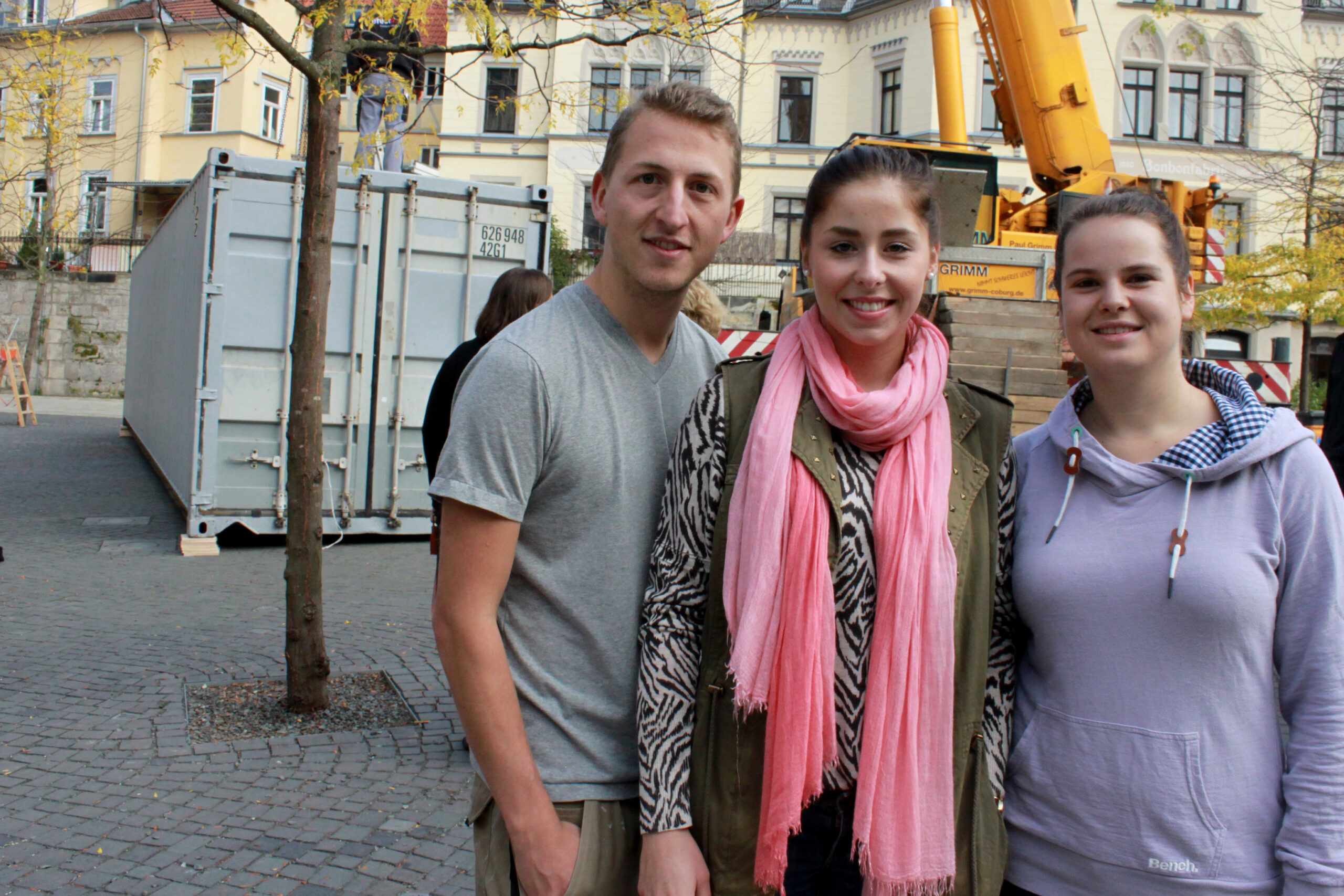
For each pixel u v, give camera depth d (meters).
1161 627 1.62
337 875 3.06
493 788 1.63
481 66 28.31
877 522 1.65
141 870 3.06
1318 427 10.85
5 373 20.38
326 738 4.16
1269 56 24.25
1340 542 1.58
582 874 1.66
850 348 1.77
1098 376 1.75
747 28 5.36
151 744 4.05
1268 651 1.62
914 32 26.38
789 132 28.05
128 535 8.90
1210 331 20.27
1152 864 1.61
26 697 4.57
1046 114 9.98
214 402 7.90
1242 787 1.60
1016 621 1.83
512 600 1.74
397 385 8.30
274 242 7.93
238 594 6.75
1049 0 9.98
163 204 31.38
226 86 30.66
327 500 8.16
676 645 1.67
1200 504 1.64
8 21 29.42
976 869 1.67
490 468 1.62
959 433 1.75
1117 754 1.64
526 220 8.60
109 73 30.94
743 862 1.64
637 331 1.80
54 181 30.14
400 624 5.98
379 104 8.19
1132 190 1.77
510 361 1.65
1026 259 8.95
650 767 1.63
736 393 1.72
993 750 1.74
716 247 1.76
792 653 1.58
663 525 1.73
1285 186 18.95
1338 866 1.51
